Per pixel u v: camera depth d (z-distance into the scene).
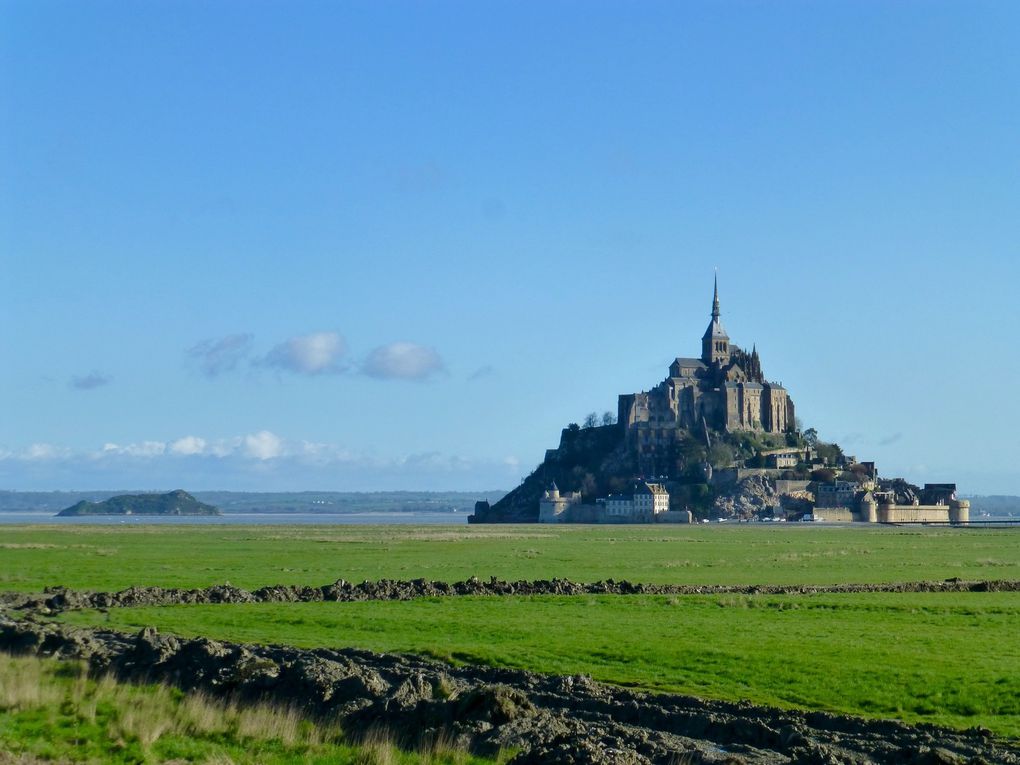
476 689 64.69
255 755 57.53
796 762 57.38
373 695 68.25
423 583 140.88
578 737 59.03
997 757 59.69
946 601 127.31
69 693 69.00
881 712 71.00
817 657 86.25
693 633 99.81
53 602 120.94
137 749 57.69
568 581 145.12
